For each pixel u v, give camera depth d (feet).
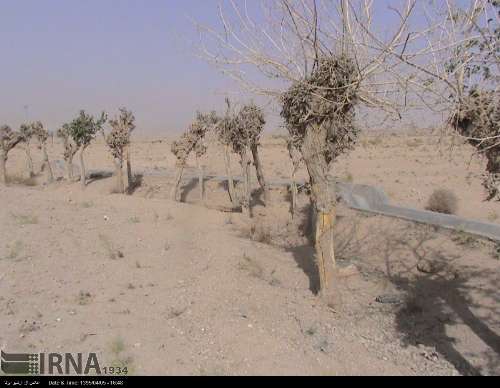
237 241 44.45
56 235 42.32
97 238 42.80
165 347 22.81
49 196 63.41
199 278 33.04
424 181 90.43
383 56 16.71
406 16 16.49
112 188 93.56
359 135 27.40
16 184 102.78
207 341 23.75
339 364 22.81
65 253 37.70
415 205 66.74
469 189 79.97
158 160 162.91
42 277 32.04
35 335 23.38
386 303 31.99
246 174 61.98
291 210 64.13
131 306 27.86
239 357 22.30
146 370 20.47
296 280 35.58
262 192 76.54
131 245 41.42
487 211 61.21
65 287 30.53
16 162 146.41
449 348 25.72
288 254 42.70
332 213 29.71
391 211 54.54
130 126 89.35
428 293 33.50
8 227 43.57
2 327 23.98
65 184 102.01
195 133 77.41
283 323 26.94
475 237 41.86
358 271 38.83
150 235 45.11
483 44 14.33
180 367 20.94
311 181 29.45
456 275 35.60
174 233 46.21
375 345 25.71
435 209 61.36
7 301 27.53
